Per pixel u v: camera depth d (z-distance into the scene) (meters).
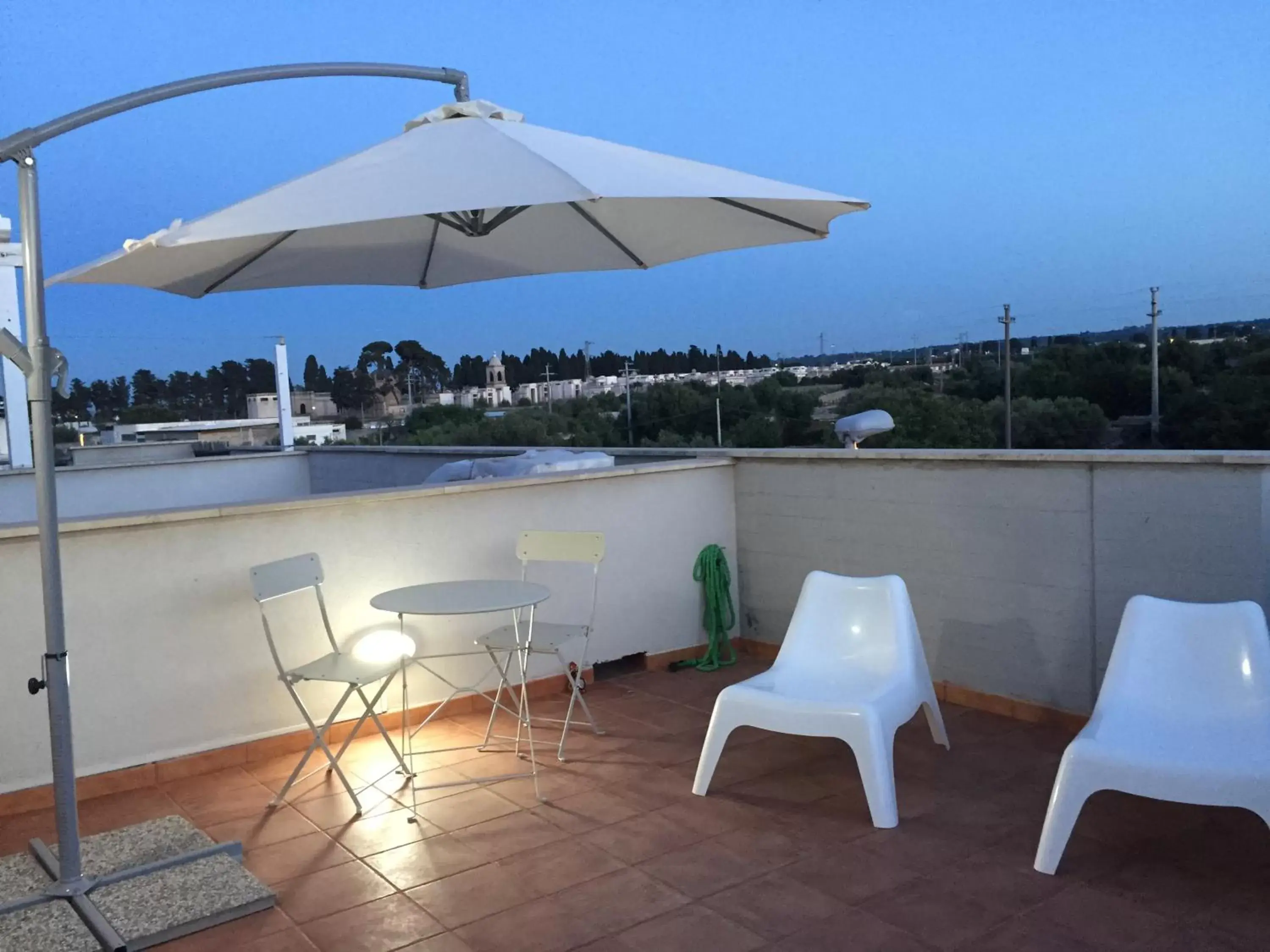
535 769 3.89
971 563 4.70
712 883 3.04
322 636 4.57
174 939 2.79
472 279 5.05
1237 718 3.14
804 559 5.54
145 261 3.42
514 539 5.11
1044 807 3.56
